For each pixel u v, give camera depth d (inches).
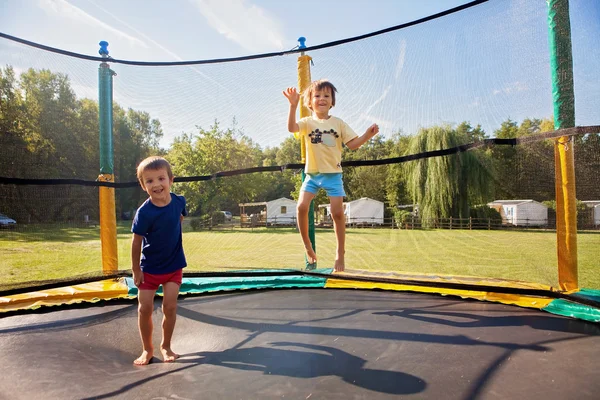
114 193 144.3
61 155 137.0
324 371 62.9
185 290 131.7
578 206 105.0
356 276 135.4
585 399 52.5
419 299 115.0
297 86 145.9
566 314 95.0
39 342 82.0
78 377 62.9
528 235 133.0
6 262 193.8
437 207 180.2
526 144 113.3
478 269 188.9
